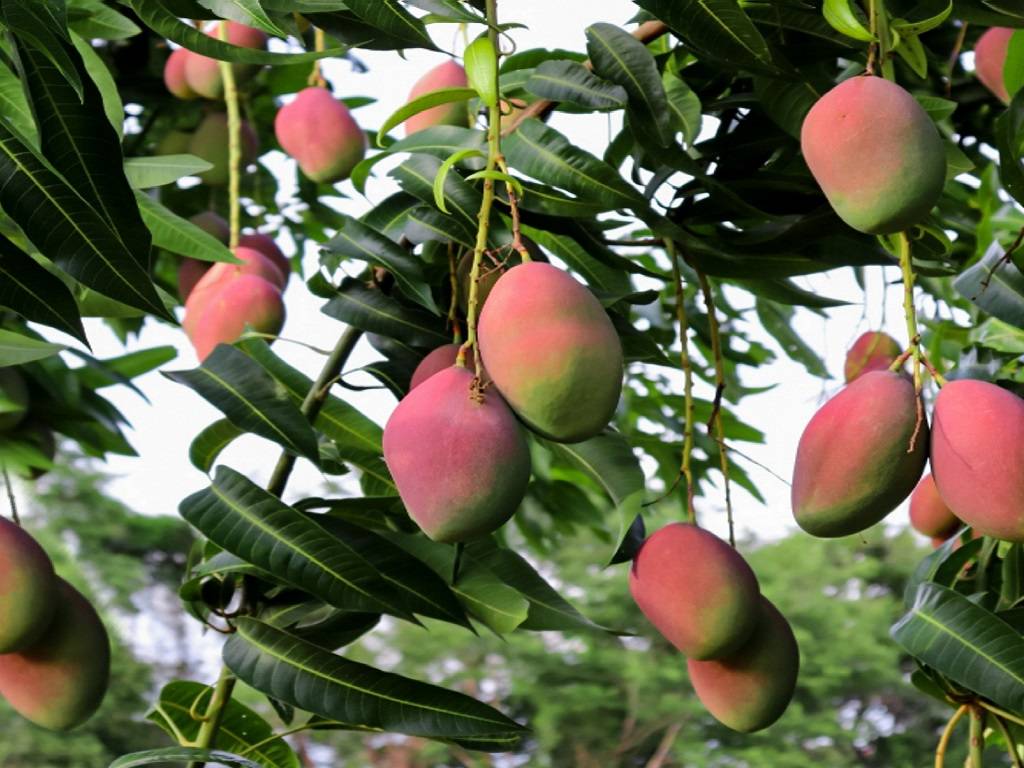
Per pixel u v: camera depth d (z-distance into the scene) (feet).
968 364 4.21
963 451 3.07
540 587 4.00
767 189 4.15
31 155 3.14
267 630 3.69
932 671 4.00
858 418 3.21
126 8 6.26
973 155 6.01
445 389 2.99
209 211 7.00
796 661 3.71
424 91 5.23
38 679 3.84
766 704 3.65
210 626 4.05
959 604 3.47
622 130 4.51
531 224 4.04
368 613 4.03
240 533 3.67
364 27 3.58
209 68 6.39
